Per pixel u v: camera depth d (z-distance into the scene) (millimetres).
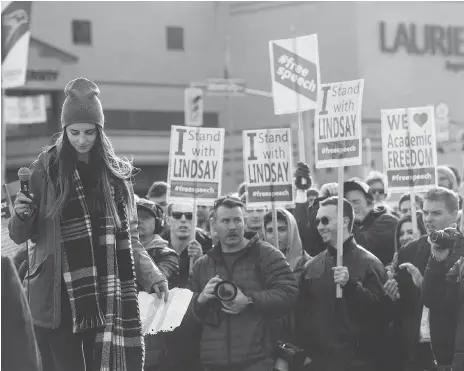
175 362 8117
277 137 9336
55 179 5906
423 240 8586
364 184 10039
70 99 5914
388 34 49562
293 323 8156
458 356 7105
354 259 8055
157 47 51781
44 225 5906
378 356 8016
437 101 50562
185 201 9680
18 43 8672
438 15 50875
